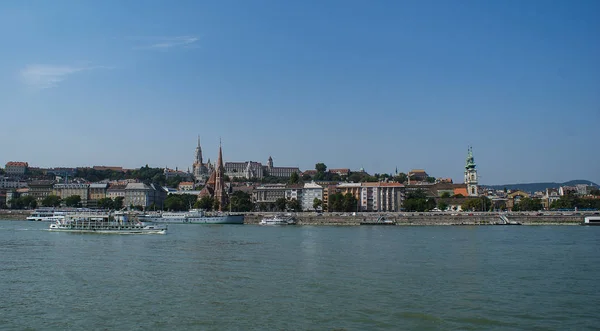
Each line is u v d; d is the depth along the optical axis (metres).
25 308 66.56
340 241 159.25
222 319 61.66
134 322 60.56
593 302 70.12
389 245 144.62
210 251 127.56
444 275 90.44
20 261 107.25
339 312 64.62
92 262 106.12
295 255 119.25
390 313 64.25
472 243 150.88
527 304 69.00
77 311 65.12
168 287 79.44
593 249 132.25
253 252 125.69
